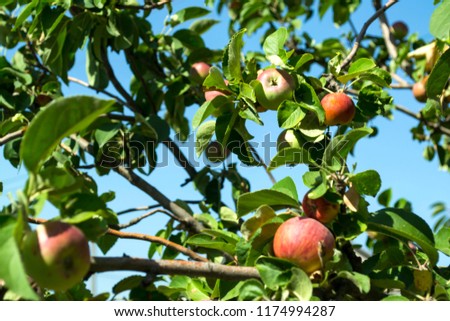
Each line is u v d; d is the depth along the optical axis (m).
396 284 1.06
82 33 1.49
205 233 1.17
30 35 1.51
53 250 0.82
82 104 0.83
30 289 0.76
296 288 0.96
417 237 1.06
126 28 1.53
